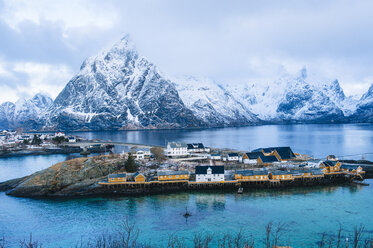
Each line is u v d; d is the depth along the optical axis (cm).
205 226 8331
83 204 10325
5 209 9931
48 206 10188
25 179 12738
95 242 7456
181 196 11025
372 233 7725
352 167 13162
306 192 11362
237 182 11956
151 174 13175
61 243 7469
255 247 7012
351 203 10038
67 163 13100
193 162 16062
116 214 9338
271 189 11825
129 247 7106
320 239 7456
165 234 7850
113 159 15262
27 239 7744
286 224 8388
